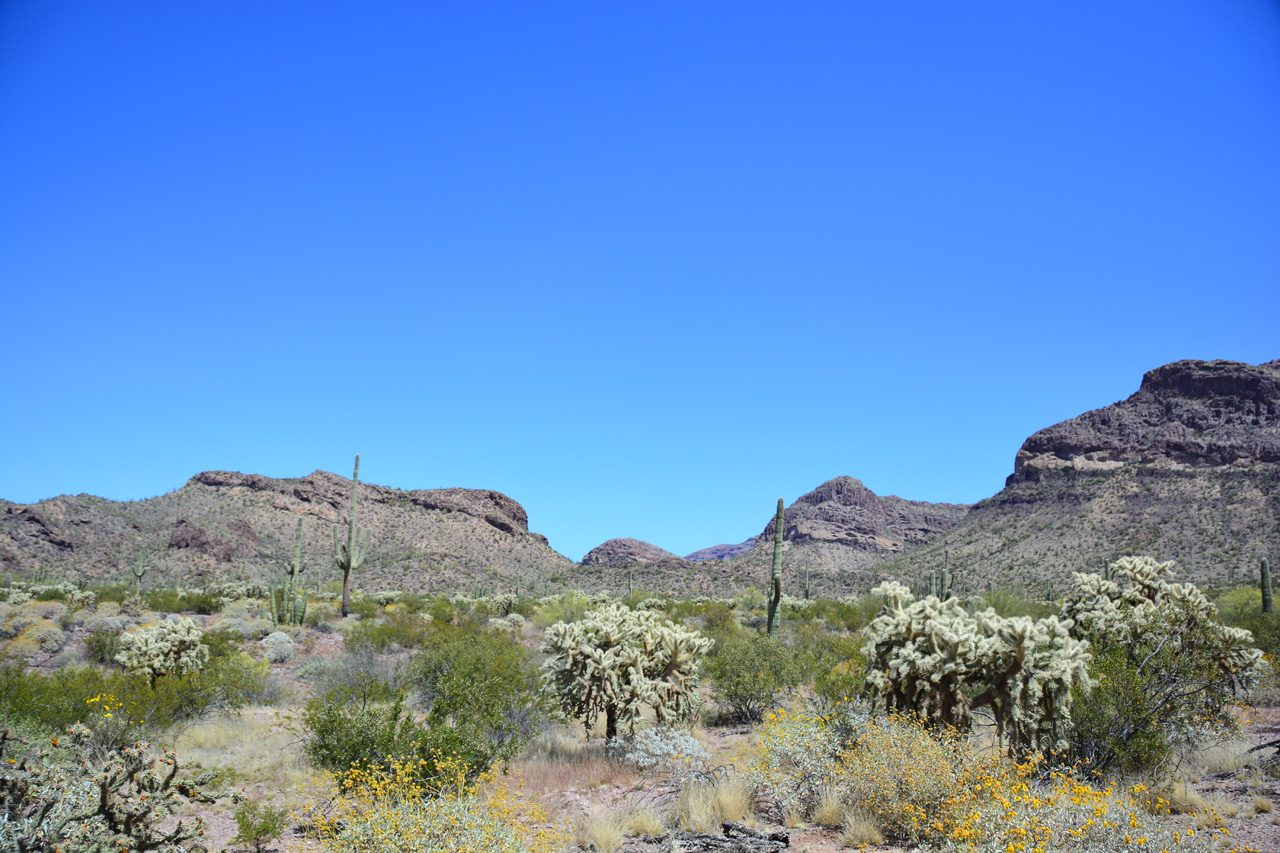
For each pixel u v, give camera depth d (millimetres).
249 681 17016
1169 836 6367
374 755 10383
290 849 7922
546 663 13703
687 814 9055
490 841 6965
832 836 8047
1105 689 9477
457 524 126125
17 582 50594
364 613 39219
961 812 7234
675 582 100938
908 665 9508
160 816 6617
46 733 10031
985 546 105688
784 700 16234
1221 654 11734
